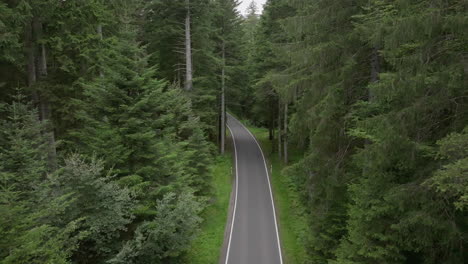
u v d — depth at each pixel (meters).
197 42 24.64
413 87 6.85
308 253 13.61
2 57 10.90
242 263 15.73
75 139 14.01
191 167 19.78
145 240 11.16
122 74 11.53
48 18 12.27
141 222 11.26
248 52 42.44
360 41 10.73
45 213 7.51
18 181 8.70
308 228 13.85
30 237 6.19
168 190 12.14
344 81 10.95
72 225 7.77
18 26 10.65
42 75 13.52
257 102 33.81
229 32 32.19
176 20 23.09
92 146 11.11
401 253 8.48
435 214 6.96
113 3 15.05
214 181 27.12
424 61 7.12
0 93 13.74
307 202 14.52
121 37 13.01
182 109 18.64
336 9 10.84
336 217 11.85
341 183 11.41
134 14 24.31
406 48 7.88
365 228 8.64
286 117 29.12
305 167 12.12
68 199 9.19
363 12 10.81
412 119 7.25
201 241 17.47
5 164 8.86
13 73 13.96
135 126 11.35
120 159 11.05
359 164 9.23
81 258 9.97
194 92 23.58
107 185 9.61
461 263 7.07
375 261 8.41
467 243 7.36
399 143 7.35
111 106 11.58
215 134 36.78
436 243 7.52
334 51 10.84
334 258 11.66
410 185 7.32
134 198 11.30
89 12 12.80
